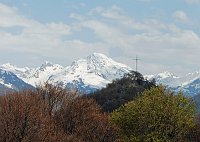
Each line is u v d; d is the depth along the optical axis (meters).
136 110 60.62
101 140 57.16
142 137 59.62
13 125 38.94
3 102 40.16
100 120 58.03
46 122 41.72
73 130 55.53
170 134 60.25
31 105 42.19
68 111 56.38
